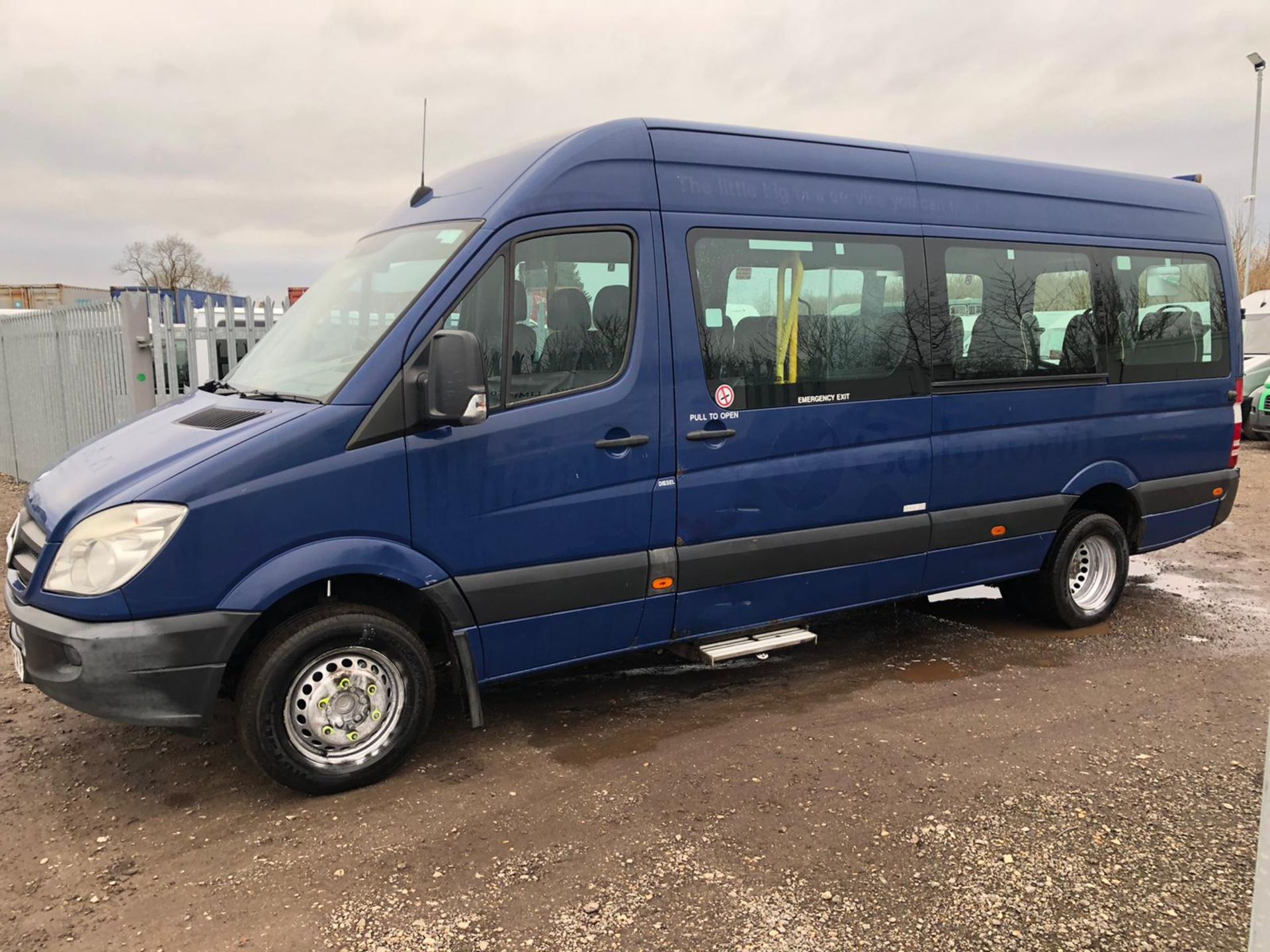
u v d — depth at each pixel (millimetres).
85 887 3236
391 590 4117
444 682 4891
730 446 4574
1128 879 3248
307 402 3793
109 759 4234
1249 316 16594
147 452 3770
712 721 4699
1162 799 3826
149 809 3789
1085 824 3627
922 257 5223
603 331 4242
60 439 10805
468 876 3283
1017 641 6016
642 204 4344
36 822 3682
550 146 4234
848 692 5105
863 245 5004
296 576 3609
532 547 4121
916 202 5230
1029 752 4305
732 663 5590
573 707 4883
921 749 4336
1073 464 5895
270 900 3146
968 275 5422
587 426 4180
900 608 6797
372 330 3965
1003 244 5570
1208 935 2939
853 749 4336
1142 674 5379
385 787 3959
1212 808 3750
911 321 5172
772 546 4758
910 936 2938
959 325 5375
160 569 3430
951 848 3455
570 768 4152
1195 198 6648
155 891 3207
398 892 3186
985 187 5531
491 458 3975
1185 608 6828
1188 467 6523
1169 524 6496
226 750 4320
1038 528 5820
